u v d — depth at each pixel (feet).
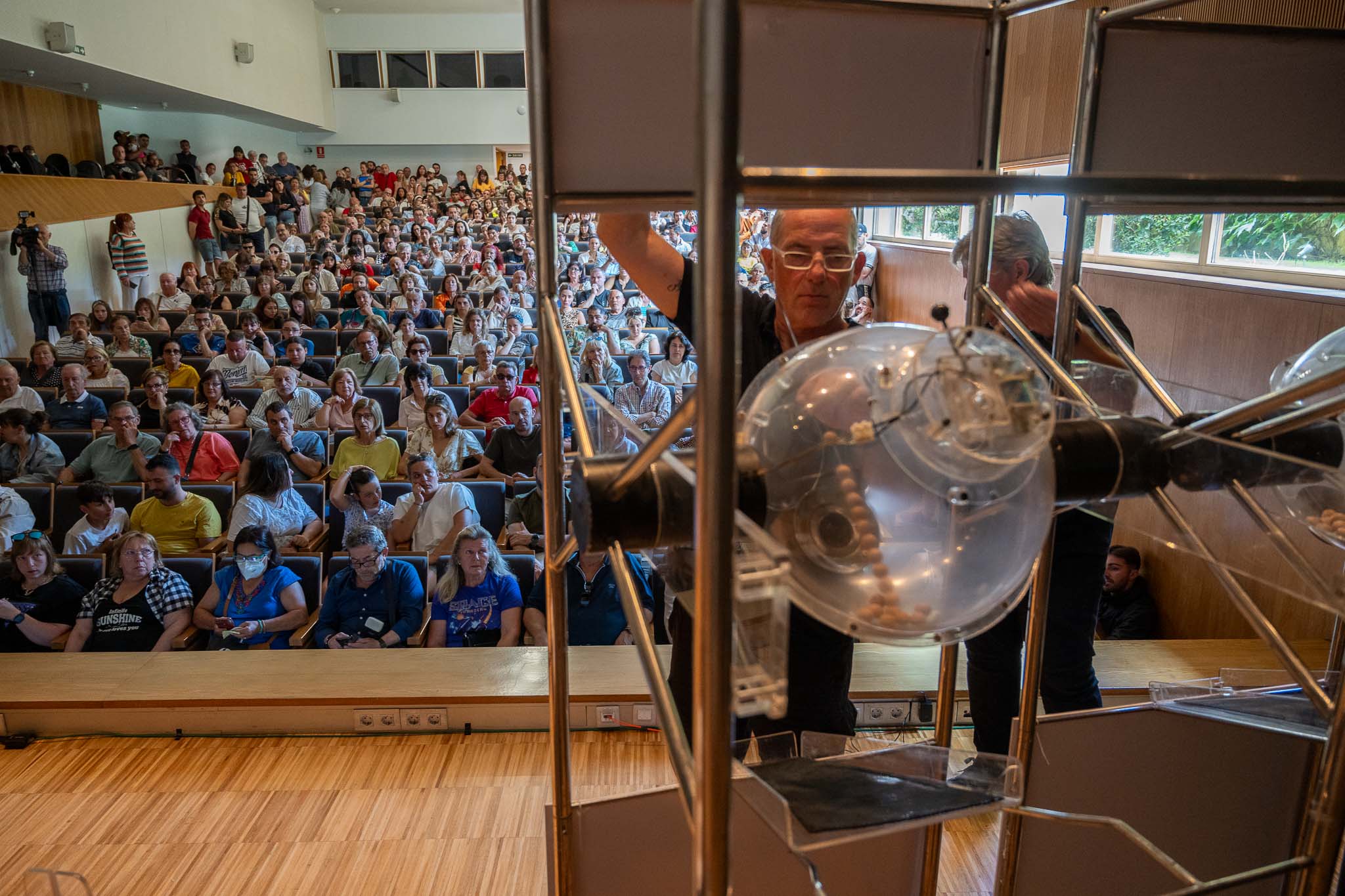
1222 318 11.35
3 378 19.97
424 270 38.63
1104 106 3.49
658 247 4.78
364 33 64.34
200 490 15.14
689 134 3.31
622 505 2.48
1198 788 4.20
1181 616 11.77
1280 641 2.69
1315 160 3.68
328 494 16.98
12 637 11.53
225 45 46.09
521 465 17.02
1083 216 3.57
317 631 11.43
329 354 27.27
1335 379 2.31
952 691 3.94
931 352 2.23
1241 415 2.53
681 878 4.00
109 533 14.62
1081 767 4.25
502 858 6.37
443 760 7.50
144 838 6.58
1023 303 4.93
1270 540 2.50
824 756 3.15
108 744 7.72
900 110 3.52
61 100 42.70
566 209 3.30
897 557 2.23
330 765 7.45
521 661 8.36
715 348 1.74
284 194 52.19
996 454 2.11
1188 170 3.61
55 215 32.50
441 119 66.18
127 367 23.71
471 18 64.23
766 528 2.30
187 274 34.01
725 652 1.82
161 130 52.03
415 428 18.98
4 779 7.26
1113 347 3.43
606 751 7.56
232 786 7.18
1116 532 13.00
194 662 8.41
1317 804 2.68
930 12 3.44
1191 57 3.51
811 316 4.32
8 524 14.79
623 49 3.22
